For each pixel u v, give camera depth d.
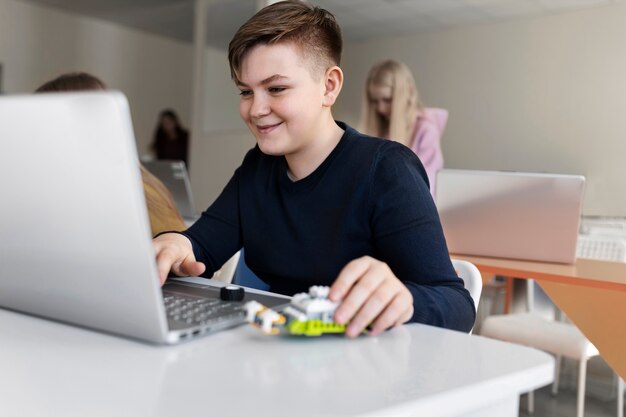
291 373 0.47
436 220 0.88
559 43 5.49
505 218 1.93
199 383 0.44
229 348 0.53
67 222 0.51
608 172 5.24
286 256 1.00
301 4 0.93
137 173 0.47
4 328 0.58
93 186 0.48
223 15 4.82
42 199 0.52
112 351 0.51
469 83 6.02
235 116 4.74
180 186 2.65
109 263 0.51
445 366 0.50
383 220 0.90
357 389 0.43
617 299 1.60
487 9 5.54
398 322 0.60
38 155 0.50
